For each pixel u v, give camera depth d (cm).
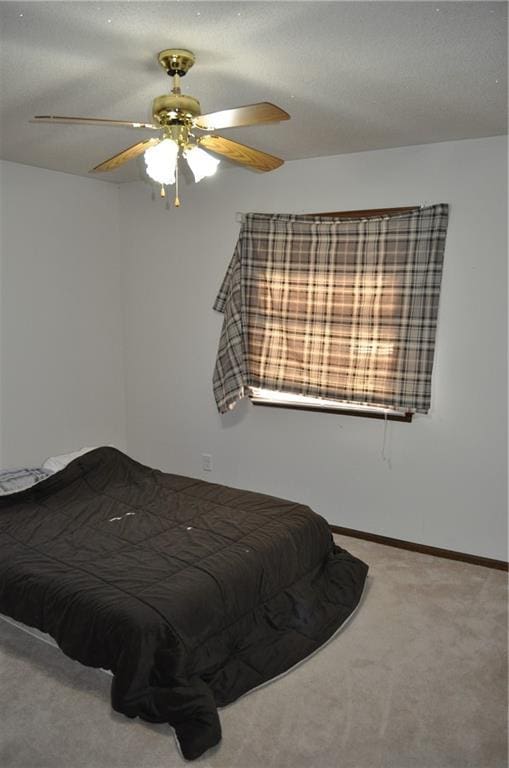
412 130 313
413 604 305
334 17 186
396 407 362
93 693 234
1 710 225
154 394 474
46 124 302
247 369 409
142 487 353
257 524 301
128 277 473
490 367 339
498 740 213
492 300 334
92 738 211
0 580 257
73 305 442
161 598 231
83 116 289
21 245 403
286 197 393
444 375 352
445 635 278
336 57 217
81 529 296
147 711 216
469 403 347
